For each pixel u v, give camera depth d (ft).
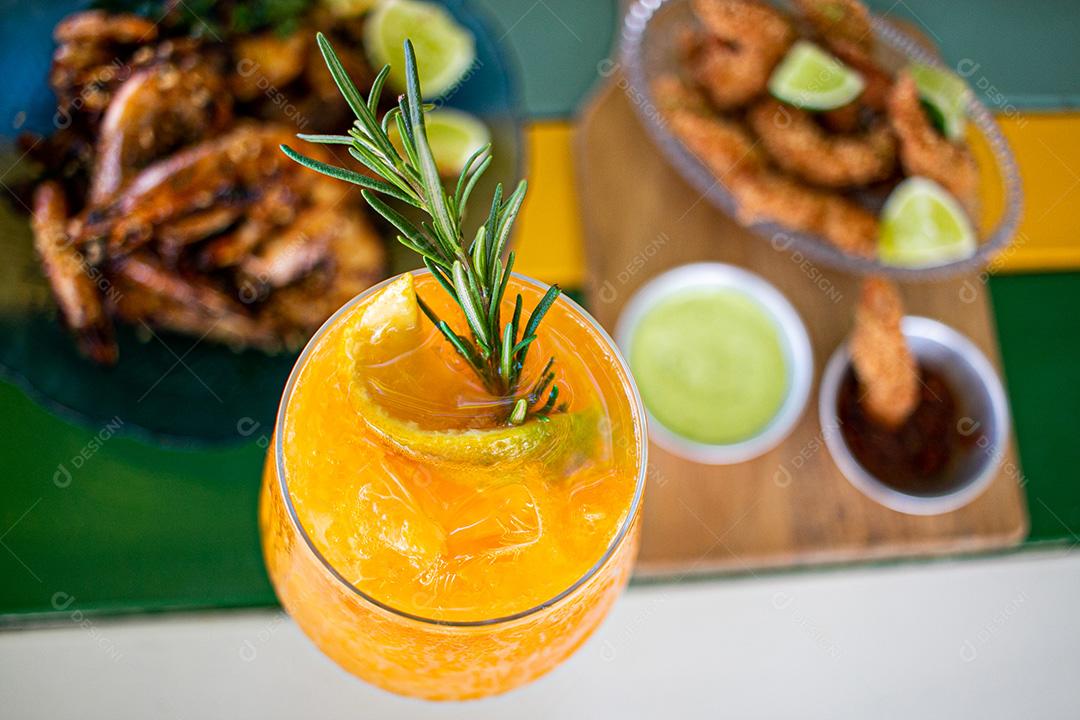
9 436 1.57
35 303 1.50
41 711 1.49
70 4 1.59
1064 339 1.78
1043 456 1.73
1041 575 1.66
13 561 1.53
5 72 1.57
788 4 1.79
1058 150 1.85
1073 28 1.92
